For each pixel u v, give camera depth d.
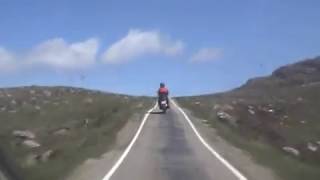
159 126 41.16
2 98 77.81
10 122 49.78
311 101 81.38
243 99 87.75
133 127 40.44
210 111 58.25
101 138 32.72
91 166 21.70
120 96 96.44
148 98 97.62
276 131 48.56
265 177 18.95
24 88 90.25
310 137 47.41
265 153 26.64
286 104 76.50
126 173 19.83
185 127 40.88
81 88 98.44
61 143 32.19
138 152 26.86
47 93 86.69
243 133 42.47
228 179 18.52
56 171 18.91
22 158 23.47
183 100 89.12
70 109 62.38
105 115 49.50
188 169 20.98
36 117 54.38
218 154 26.25
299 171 20.38
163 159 24.14
